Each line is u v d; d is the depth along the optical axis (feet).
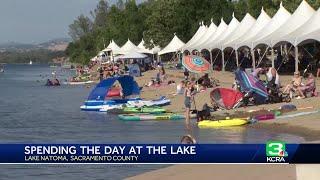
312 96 100.01
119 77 125.18
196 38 242.58
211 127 82.23
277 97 98.63
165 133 79.25
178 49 249.55
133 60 287.28
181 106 112.47
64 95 185.78
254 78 99.25
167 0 317.22
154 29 313.73
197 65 133.59
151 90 154.40
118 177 49.14
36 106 142.82
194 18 320.29
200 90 127.75
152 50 310.86
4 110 132.46
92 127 91.40
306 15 154.10
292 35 136.67
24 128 93.50
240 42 171.32
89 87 227.61
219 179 40.68
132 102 118.83
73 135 82.07
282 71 169.07
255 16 307.99
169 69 258.98
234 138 70.33
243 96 98.53
